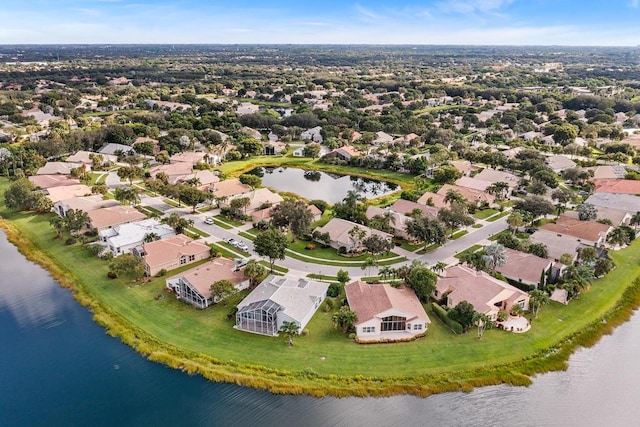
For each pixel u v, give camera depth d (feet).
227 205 470.39
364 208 445.37
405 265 324.39
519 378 233.96
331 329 268.41
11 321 281.95
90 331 271.90
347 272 330.75
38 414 214.69
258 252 327.88
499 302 284.82
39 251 374.02
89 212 416.46
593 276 311.88
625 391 229.45
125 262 316.60
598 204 466.70
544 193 495.00
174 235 391.45
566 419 213.05
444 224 388.78
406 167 622.95
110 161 643.04
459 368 238.89
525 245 352.90
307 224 389.60
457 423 209.97
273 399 220.64
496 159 623.77
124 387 229.45
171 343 257.34
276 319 264.72
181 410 215.51
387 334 263.70
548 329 271.28
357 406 217.36
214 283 289.53
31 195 456.45
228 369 237.45
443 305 294.25
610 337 269.44
